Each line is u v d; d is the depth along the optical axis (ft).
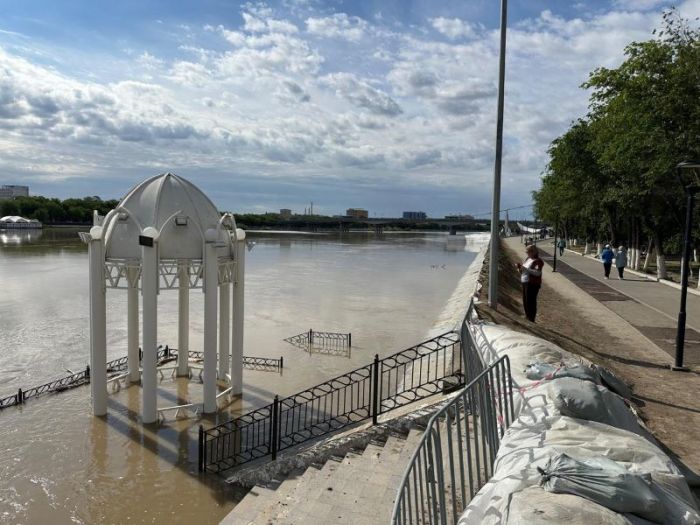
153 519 24.48
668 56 65.51
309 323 69.51
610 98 74.28
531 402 19.01
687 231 33.91
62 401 38.47
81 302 82.23
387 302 89.10
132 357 42.27
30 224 380.37
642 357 37.58
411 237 500.74
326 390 41.75
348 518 19.15
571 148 113.50
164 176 36.01
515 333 29.30
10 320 67.92
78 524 24.04
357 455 24.98
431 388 32.19
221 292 43.91
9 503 25.49
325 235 485.97
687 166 34.17
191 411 36.78
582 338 42.83
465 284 97.35
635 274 105.09
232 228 39.32
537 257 44.14
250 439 32.50
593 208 127.54
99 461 29.71
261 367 48.32
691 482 18.15
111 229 35.06
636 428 18.24
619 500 11.52
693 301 66.54
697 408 26.50
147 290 33.40
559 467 12.53
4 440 32.04
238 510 23.43
